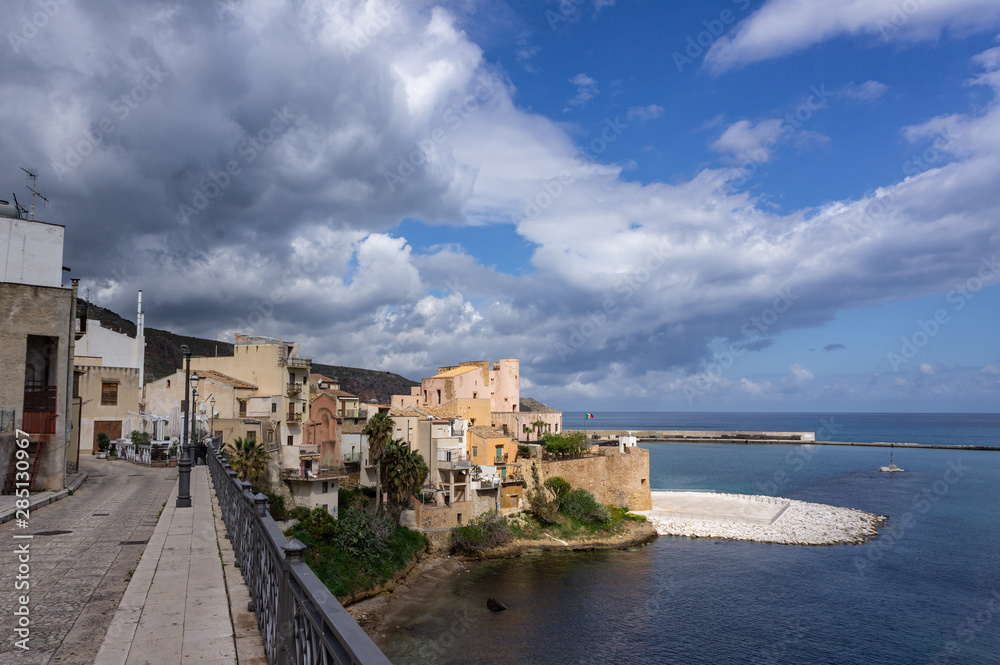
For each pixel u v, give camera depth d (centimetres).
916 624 4819
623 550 6744
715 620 4809
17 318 2700
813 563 6425
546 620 4634
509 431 10044
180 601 948
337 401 6412
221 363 6588
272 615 689
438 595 5062
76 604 978
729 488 11912
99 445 5897
